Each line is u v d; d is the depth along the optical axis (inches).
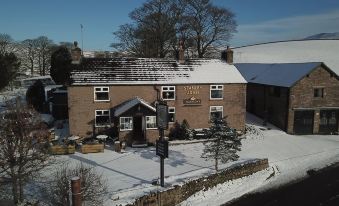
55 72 2500.0
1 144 663.8
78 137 1226.6
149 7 2444.6
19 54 4001.0
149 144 1268.5
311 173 1087.0
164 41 2476.6
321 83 1518.2
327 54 3459.6
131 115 1234.6
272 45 4345.5
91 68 1326.3
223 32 2546.8
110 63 1368.1
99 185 743.1
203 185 898.1
